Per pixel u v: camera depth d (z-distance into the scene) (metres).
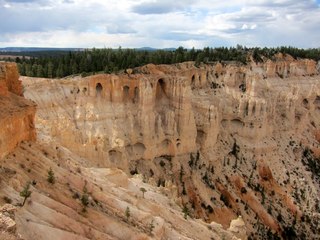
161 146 89.12
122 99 86.19
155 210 48.19
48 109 77.06
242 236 64.25
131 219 39.06
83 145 74.44
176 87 90.69
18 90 40.34
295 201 97.00
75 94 82.75
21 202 28.95
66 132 72.19
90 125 79.88
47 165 37.41
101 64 101.69
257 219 87.94
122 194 45.12
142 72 92.38
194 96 103.00
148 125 85.50
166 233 42.66
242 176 96.88
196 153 93.81
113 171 52.91
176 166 88.56
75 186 38.41
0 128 32.28
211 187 89.38
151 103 86.88
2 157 32.50
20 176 31.81
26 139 38.94
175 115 91.00
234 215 85.50
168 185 75.88
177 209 57.44
